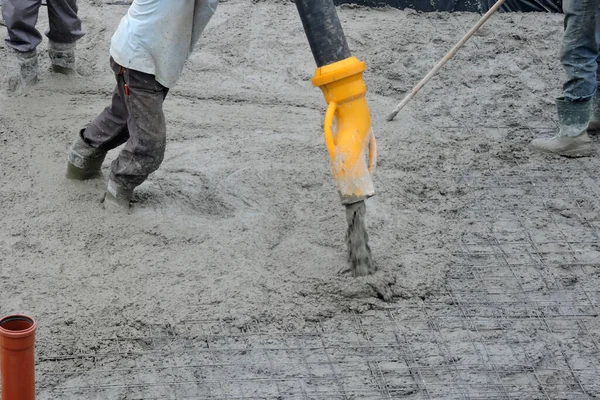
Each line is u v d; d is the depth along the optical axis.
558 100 10.94
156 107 8.62
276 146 10.91
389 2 15.13
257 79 12.73
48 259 8.50
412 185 10.20
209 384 7.11
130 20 8.34
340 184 7.95
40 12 14.27
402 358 7.49
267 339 7.66
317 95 12.39
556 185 10.39
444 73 13.09
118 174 9.02
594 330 7.93
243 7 14.80
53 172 9.99
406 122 11.71
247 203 9.66
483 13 15.13
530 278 8.62
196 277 8.35
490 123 11.86
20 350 5.29
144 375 7.18
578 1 10.21
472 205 9.91
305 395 7.03
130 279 8.27
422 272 8.56
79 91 12.02
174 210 9.45
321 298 8.15
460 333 7.82
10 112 11.34
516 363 7.48
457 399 7.04
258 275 8.41
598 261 8.93
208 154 10.65
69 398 6.91
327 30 7.68
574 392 7.18
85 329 7.62
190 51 8.62
